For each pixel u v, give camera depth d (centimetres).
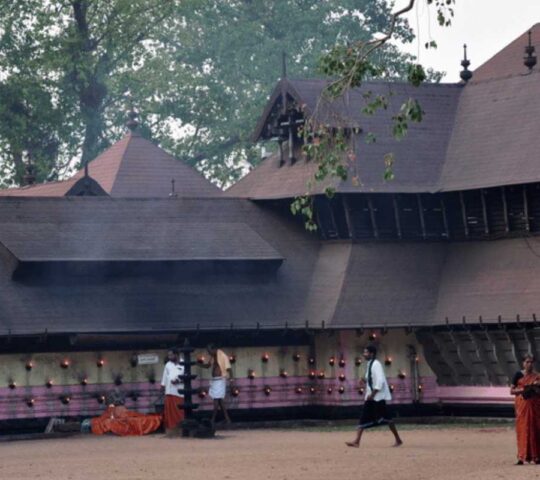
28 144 8262
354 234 4756
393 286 4700
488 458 3166
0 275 4378
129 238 4584
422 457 3203
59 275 4431
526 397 3019
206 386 4547
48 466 3186
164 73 8938
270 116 4969
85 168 5612
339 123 3775
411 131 4891
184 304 4522
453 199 4800
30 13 8075
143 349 4456
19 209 4547
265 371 4625
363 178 4703
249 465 3080
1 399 4247
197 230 4706
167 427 4172
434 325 4634
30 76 8119
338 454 3325
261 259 4678
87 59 8175
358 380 4644
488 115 4906
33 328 4244
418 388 4712
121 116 9019
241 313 4562
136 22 8569
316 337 4700
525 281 4547
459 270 4744
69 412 4331
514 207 4666
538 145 4650
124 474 2945
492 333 4547
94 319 4350
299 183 4806
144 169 6347
